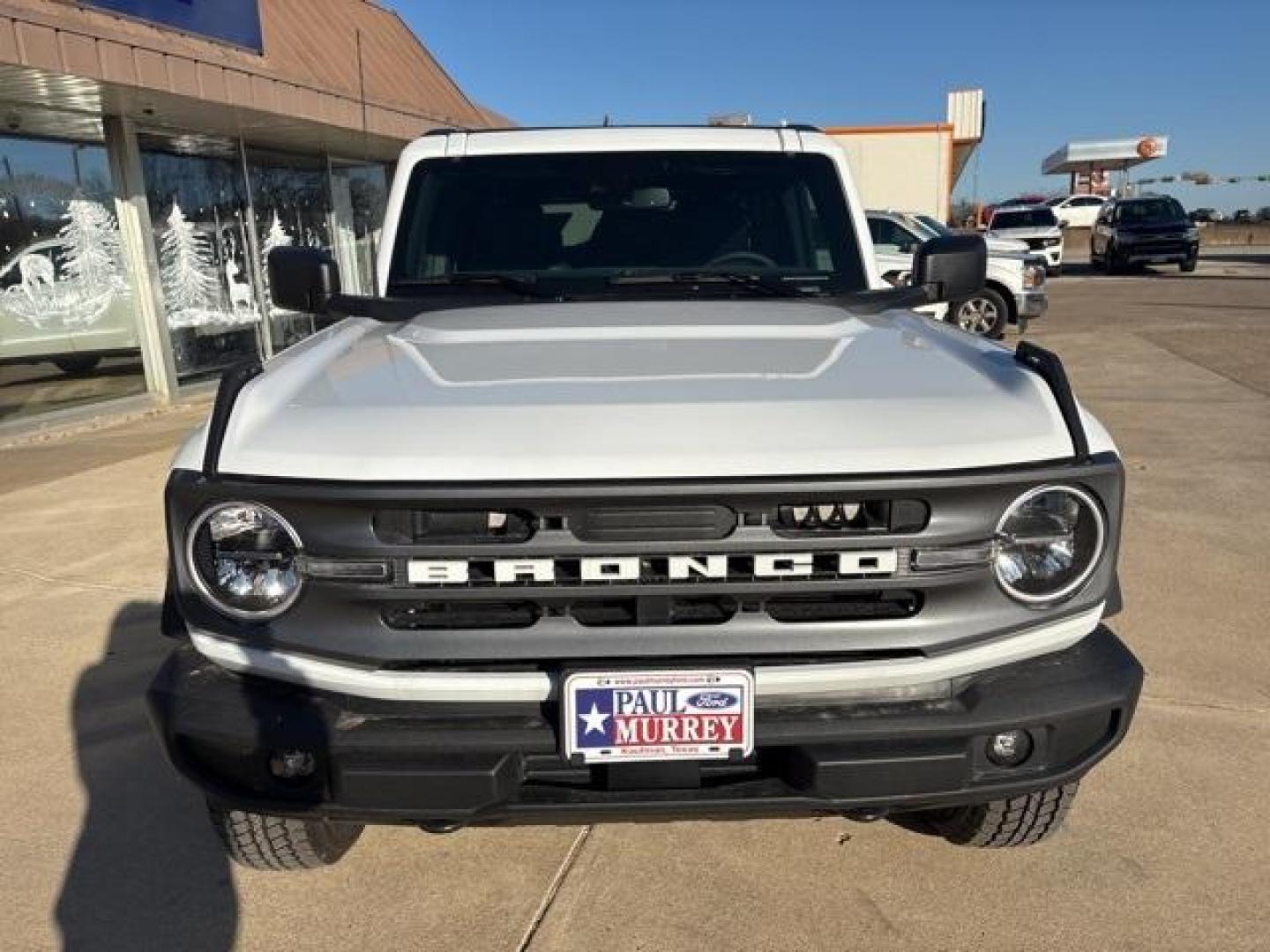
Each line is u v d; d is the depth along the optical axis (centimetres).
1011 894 257
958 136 2398
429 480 185
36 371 886
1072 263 3303
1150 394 927
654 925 248
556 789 200
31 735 345
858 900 255
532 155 344
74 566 511
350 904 257
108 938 248
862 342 252
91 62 755
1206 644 397
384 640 194
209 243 1113
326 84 1059
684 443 189
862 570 192
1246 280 2289
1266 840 277
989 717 198
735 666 192
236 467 194
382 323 301
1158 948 238
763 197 341
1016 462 195
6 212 861
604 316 284
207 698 202
